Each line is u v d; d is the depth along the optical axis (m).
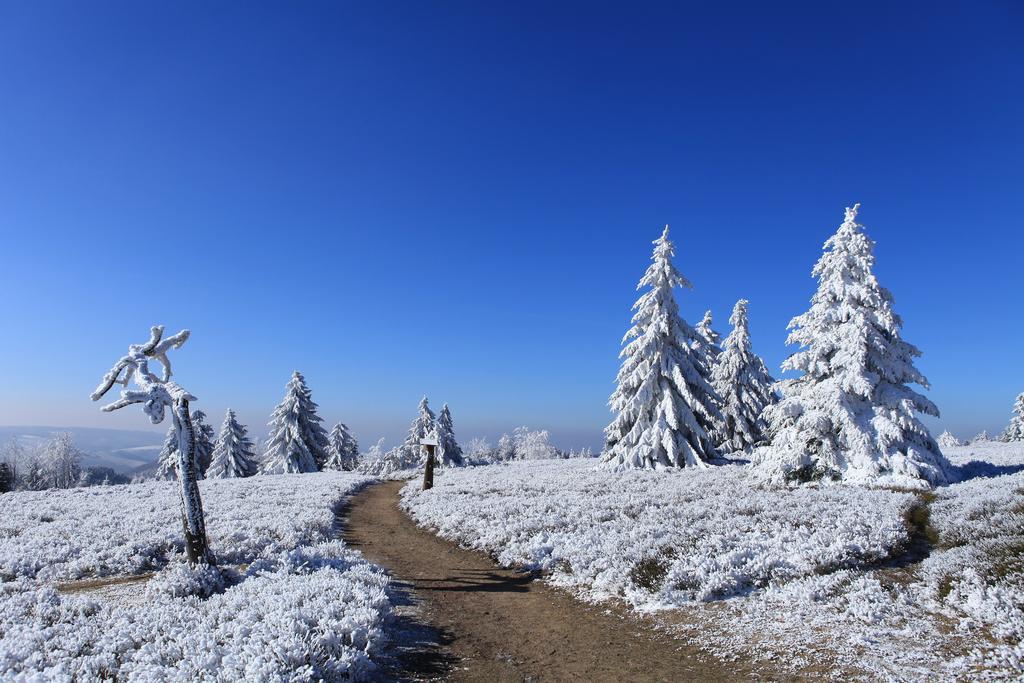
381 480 45.19
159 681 7.17
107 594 12.26
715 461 32.56
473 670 8.66
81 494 31.02
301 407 54.62
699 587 11.37
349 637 8.76
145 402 11.99
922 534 13.48
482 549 17.03
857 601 9.50
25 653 7.89
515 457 101.06
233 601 10.34
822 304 24.78
